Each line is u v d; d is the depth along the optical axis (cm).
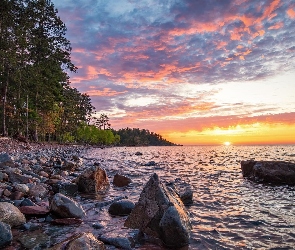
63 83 6600
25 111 5316
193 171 2064
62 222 650
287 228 671
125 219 712
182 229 554
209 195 1093
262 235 620
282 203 950
